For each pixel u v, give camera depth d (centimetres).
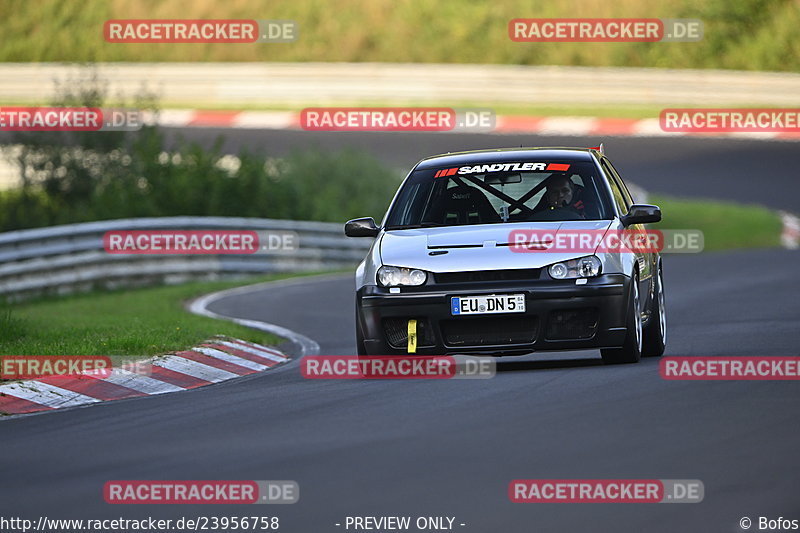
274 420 2741
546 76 13512
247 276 7950
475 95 13500
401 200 3684
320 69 13550
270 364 4128
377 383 3266
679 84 13525
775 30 15138
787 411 2562
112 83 13612
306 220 9469
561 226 3444
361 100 13488
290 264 8238
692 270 7175
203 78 13688
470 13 15562
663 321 3859
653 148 12450
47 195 9106
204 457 2336
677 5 15362
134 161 9281
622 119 13012
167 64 13725
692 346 3878
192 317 5175
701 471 2044
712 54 15050
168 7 15762
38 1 16238
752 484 1953
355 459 2236
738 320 4597
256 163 9438
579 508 1856
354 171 10456
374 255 3456
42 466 2347
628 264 3384
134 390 3522
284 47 15462
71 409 3212
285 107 13475
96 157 9250
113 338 4109
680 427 2420
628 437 2338
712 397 2767
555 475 2050
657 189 10756
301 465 2209
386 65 13488
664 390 2888
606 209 3544
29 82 13612
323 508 1906
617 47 15175
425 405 2822
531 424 2508
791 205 10188
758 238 9081
